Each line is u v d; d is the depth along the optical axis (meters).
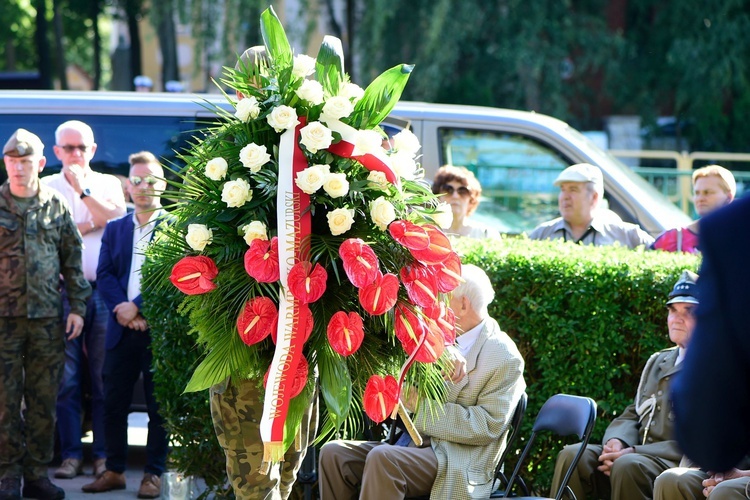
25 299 7.28
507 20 25.66
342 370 4.35
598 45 26.69
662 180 14.26
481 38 25.98
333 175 4.25
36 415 7.44
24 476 7.50
